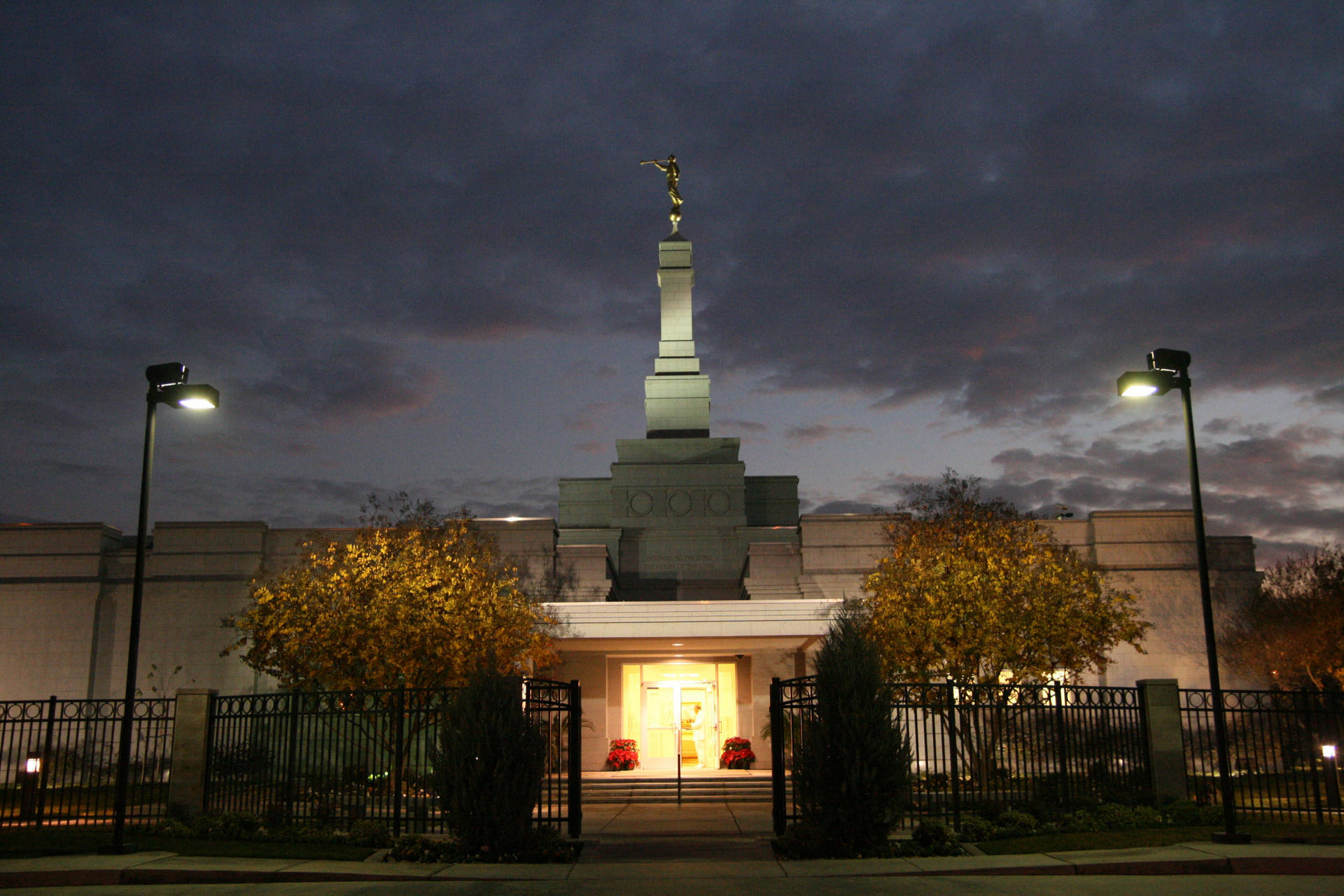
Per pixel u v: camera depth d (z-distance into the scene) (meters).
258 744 26.47
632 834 24.19
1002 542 39.41
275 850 20.64
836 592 55.22
